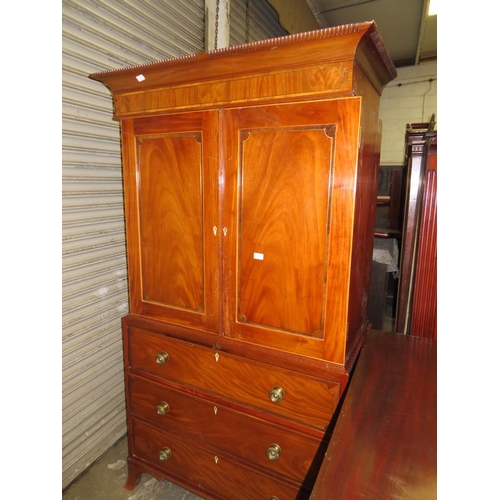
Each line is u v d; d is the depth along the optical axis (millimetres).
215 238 1108
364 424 763
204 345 1195
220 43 1891
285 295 1041
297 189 971
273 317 1072
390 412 805
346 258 939
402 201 2557
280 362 1060
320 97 889
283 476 1136
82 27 1255
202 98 1051
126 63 1442
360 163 945
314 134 923
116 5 1369
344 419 779
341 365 993
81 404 1455
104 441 1604
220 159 1058
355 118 869
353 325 1096
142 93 1156
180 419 1314
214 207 1091
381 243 2295
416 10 3020
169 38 1642
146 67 1056
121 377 1644
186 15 1727
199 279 1180
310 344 1028
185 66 1017
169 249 1219
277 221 1014
